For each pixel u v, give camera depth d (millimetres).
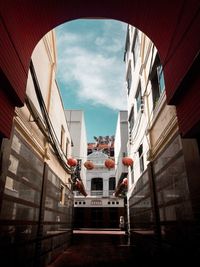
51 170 7879
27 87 5590
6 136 4039
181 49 4078
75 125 23984
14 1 3795
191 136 4289
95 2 5035
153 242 7254
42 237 6496
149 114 8406
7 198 4215
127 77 15359
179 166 5098
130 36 13469
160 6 4543
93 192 29781
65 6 4988
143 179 9148
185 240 4645
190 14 3674
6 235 4125
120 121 20281
